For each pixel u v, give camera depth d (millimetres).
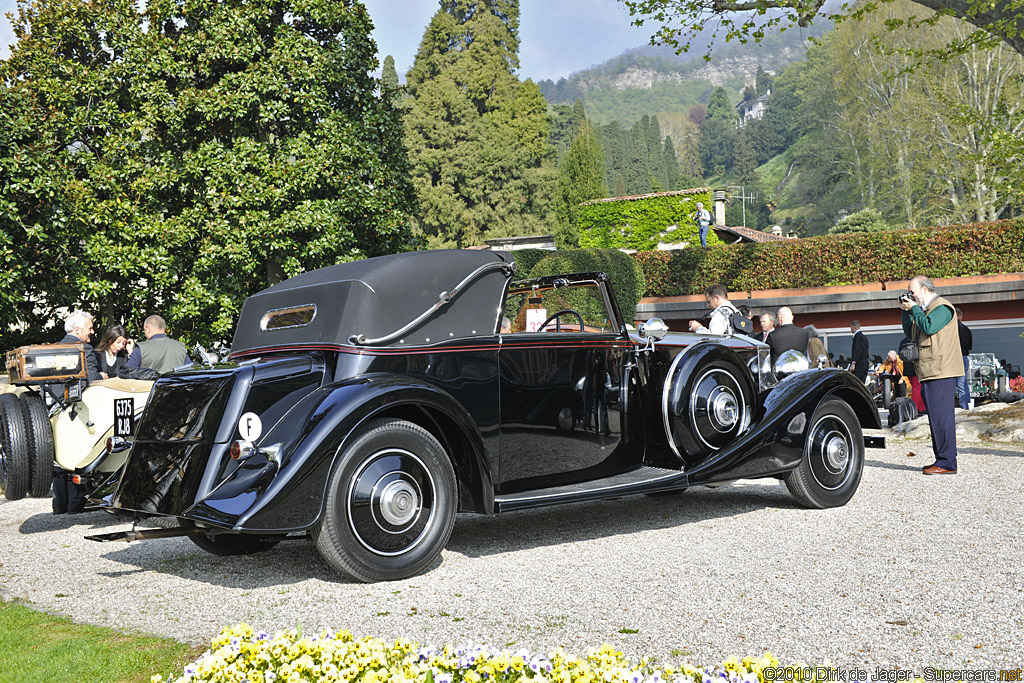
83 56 17750
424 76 55625
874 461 8492
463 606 3846
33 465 6230
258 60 17828
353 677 2303
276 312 5137
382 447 4422
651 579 4215
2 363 16531
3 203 13648
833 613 3551
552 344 5285
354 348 4641
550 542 5281
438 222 48656
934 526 5285
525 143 53781
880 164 52812
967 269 20828
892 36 48375
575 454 5379
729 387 5875
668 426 5664
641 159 120000
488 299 5191
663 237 30609
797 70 142750
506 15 56281
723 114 177625
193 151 17672
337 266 5320
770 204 115188
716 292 9023
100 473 6473
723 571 4324
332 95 18453
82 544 5773
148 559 5219
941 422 7441
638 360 5785
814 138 77250
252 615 3805
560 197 48406
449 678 2186
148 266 16516
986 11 11484
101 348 8047
